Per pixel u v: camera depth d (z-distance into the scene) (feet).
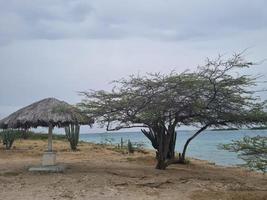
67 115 50.60
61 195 36.70
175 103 50.67
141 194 37.78
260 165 37.17
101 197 36.24
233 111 53.78
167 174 50.42
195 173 53.62
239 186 43.60
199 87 49.26
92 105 51.65
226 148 40.86
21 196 36.27
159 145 55.57
